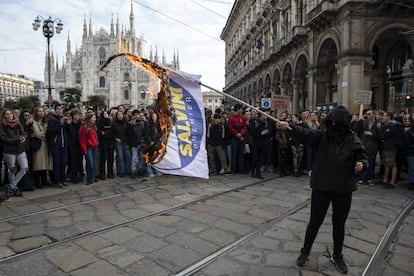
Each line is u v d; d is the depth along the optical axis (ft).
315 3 61.16
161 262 11.07
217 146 27.53
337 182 10.34
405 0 45.73
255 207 17.58
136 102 254.27
